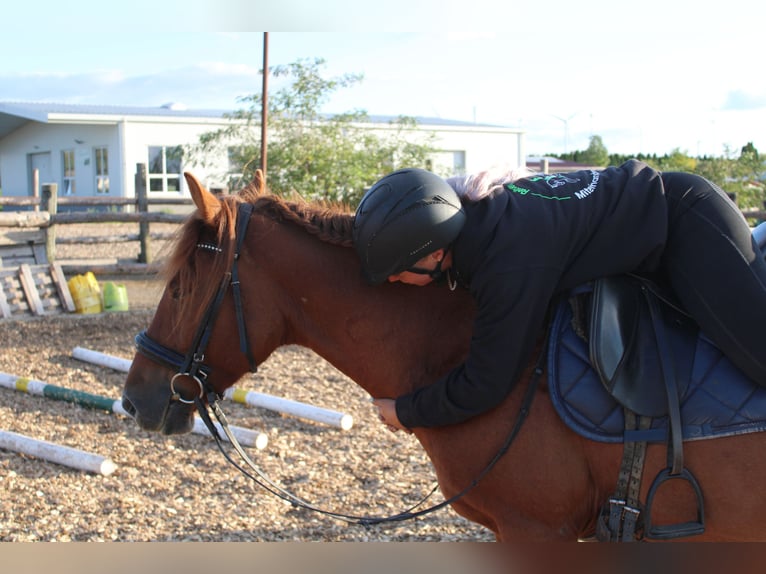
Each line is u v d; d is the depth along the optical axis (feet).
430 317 7.66
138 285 36.24
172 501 13.23
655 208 6.92
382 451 15.71
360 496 13.53
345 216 7.89
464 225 6.98
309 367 22.63
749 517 6.61
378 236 7.04
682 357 6.84
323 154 32.32
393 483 14.07
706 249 6.71
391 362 7.72
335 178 32.42
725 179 54.29
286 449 15.80
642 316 7.00
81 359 22.98
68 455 14.48
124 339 25.66
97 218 34.09
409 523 12.48
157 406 7.86
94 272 33.19
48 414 17.89
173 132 76.89
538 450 6.95
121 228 61.57
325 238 7.74
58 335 26.02
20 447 15.02
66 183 84.79
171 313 7.82
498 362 6.70
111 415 17.88
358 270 7.76
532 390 6.98
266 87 24.03
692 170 55.21
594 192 7.07
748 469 6.56
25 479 13.98
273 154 32.27
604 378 6.65
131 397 7.93
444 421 7.09
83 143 80.12
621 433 6.73
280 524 12.39
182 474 14.42
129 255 47.16
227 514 12.73
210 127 78.07
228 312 7.65
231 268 7.61
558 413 6.82
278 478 14.32
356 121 35.32
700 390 6.70
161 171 76.95
